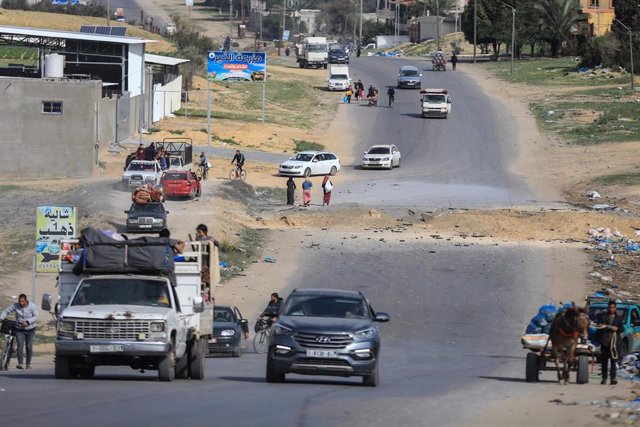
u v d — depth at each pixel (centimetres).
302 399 5209
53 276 12744
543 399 5641
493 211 18162
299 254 14988
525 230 17038
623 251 15725
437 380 6900
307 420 4409
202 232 6881
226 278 13375
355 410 4797
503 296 12950
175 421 4284
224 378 6744
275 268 14100
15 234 14988
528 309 12381
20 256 13712
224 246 14662
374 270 14125
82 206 17112
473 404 5259
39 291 12012
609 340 6944
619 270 14475
